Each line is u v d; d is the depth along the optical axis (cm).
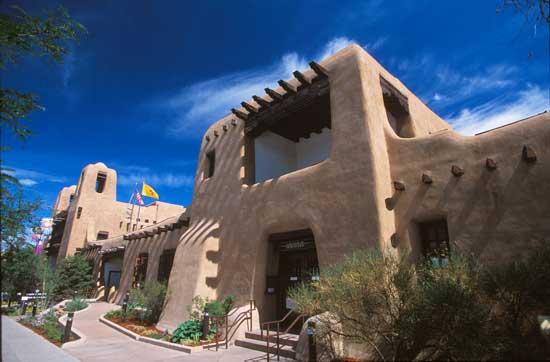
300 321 970
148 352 873
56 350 907
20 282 2020
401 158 851
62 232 3192
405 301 534
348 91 921
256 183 1245
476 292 506
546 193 612
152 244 1891
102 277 2459
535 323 489
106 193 3056
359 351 659
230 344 934
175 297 1226
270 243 1083
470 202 704
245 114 1259
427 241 791
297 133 1388
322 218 883
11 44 466
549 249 534
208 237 1216
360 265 579
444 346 493
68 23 500
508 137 682
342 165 874
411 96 1164
